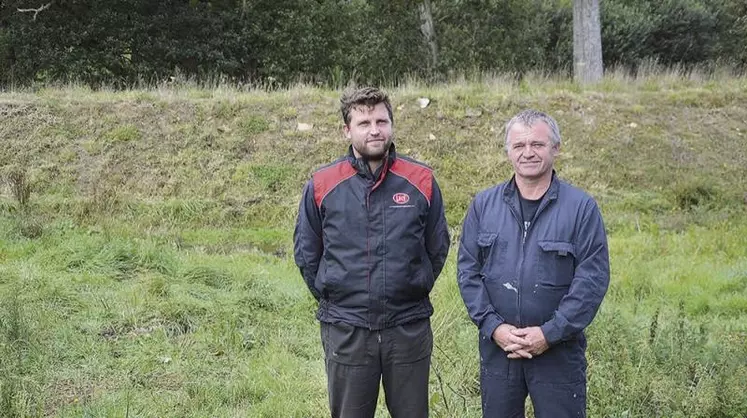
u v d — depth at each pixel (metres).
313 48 19.73
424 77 19.73
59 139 12.34
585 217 3.24
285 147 12.52
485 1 20.84
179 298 6.63
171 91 13.68
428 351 3.50
